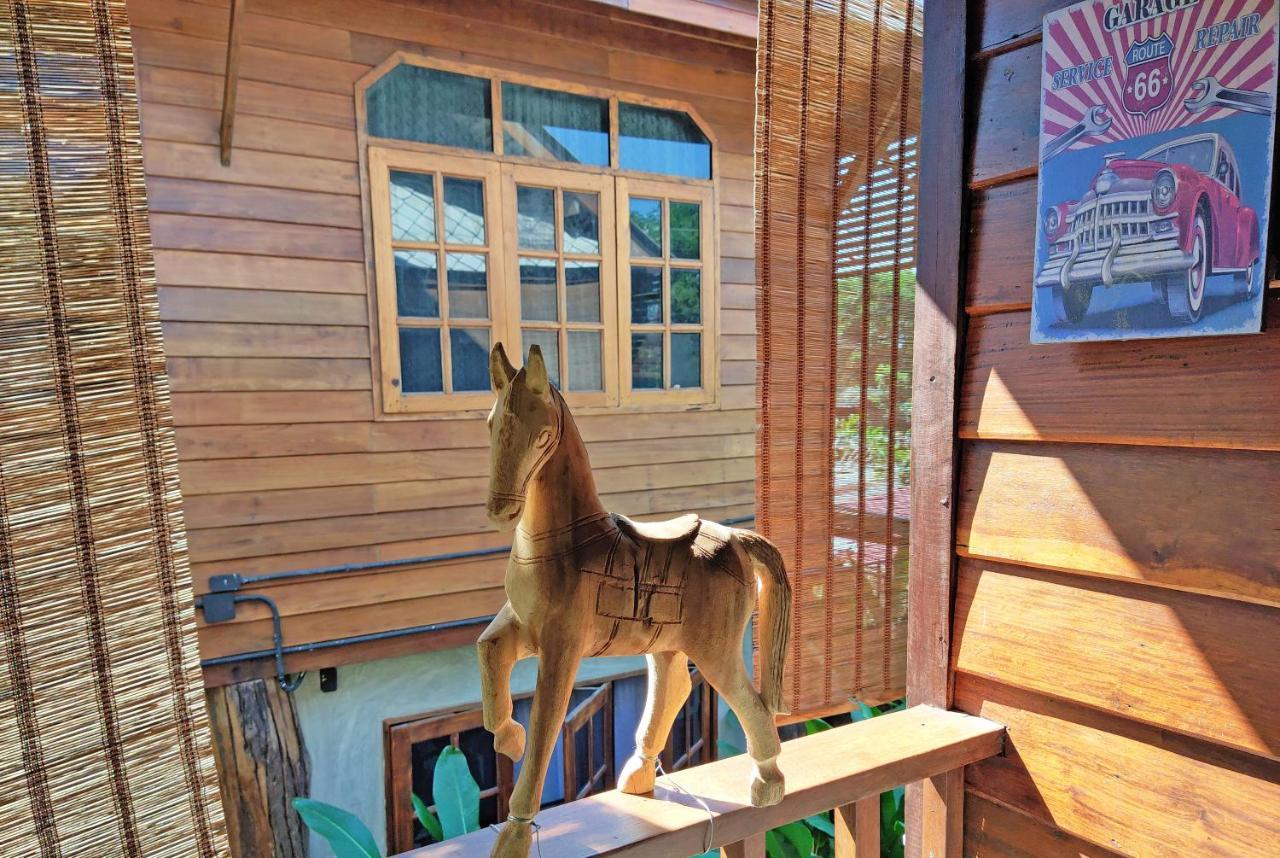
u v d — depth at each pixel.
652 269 3.08
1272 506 0.84
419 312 2.65
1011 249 1.07
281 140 2.36
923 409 1.19
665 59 3.01
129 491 0.68
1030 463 1.07
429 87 2.60
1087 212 0.96
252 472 2.39
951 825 1.19
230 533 2.37
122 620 0.68
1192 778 0.94
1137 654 0.97
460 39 2.62
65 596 0.66
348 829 1.82
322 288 2.46
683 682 0.88
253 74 2.31
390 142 2.52
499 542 2.78
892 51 1.16
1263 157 0.81
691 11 2.68
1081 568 1.02
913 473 1.21
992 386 1.10
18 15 0.60
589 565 0.71
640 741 0.90
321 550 2.50
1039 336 1.02
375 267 2.52
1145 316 0.91
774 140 1.07
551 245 2.88
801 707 1.20
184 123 2.24
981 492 1.13
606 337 2.96
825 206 1.12
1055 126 0.98
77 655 0.66
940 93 1.14
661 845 0.82
